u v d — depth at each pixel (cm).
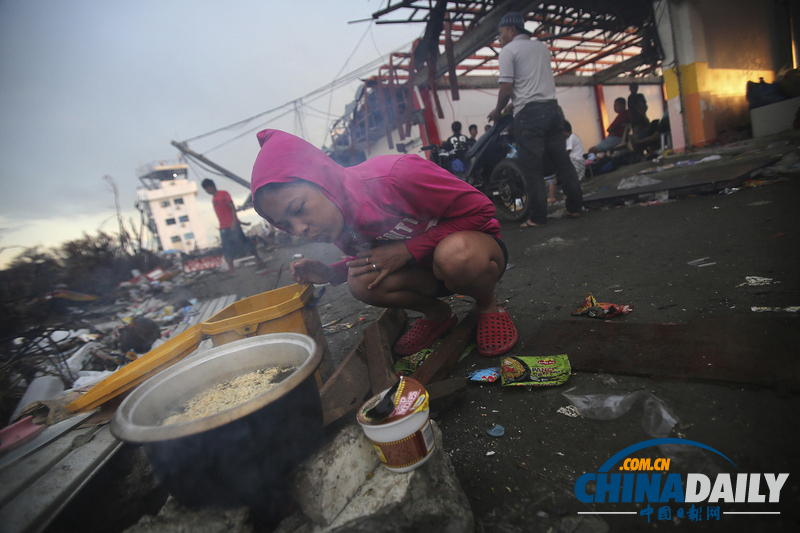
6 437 109
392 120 1341
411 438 85
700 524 81
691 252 234
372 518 81
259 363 117
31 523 82
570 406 122
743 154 550
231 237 717
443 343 165
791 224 234
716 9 767
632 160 904
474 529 87
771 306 149
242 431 74
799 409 99
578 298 208
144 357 136
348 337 234
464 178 520
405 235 151
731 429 100
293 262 164
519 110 415
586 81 1502
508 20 402
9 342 245
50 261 482
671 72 762
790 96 668
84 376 231
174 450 72
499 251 162
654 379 124
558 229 405
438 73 1090
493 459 109
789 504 80
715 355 125
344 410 109
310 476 85
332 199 117
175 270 877
